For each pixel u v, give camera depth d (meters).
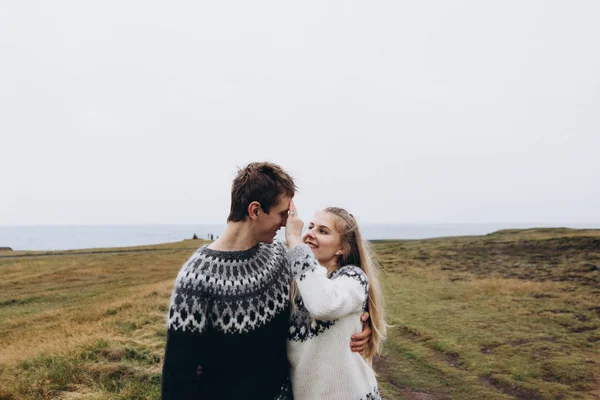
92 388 5.68
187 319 1.88
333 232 2.75
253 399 2.08
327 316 2.16
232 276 2.02
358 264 2.79
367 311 2.76
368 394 2.48
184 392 1.84
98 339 8.09
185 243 72.81
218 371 2.03
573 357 9.05
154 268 33.59
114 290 21.34
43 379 5.98
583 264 23.00
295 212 2.34
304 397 2.36
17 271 32.94
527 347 9.91
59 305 18.20
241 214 2.07
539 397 7.13
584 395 7.17
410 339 11.05
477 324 12.27
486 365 8.71
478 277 22.14
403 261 30.52
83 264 37.03
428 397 7.15
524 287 18.08
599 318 12.56
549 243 30.66
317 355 2.32
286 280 2.33
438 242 43.91
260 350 2.10
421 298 16.98
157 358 6.89
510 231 53.44
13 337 11.31
